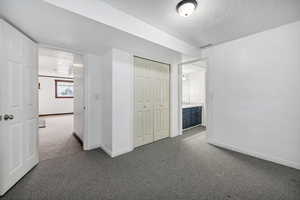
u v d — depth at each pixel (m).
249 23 1.99
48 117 6.51
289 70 2.01
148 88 3.11
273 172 1.92
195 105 4.62
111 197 1.47
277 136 2.14
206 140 3.19
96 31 1.75
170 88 3.60
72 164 2.15
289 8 1.63
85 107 2.70
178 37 2.47
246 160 2.28
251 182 1.72
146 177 1.83
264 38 2.23
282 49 2.06
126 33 1.80
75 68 3.55
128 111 2.67
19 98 1.72
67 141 3.22
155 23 1.99
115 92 2.46
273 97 2.17
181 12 1.56
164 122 3.49
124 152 2.60
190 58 3.05
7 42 1.52
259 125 2.33
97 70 2.79
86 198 1.46
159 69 3.34
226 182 1.72
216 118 2.94
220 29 2.17
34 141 2.06
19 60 1.71
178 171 1.97
